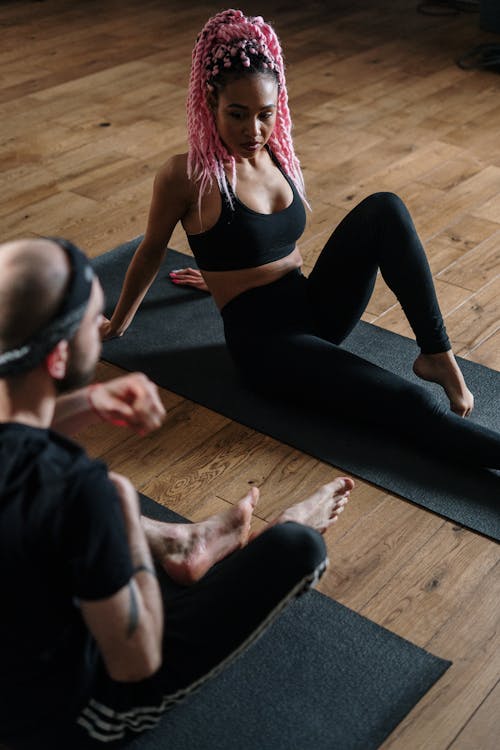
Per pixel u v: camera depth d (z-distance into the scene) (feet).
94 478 3.89
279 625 6.23
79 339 4.01
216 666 4.76
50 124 14.76
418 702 5.72
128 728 4.81
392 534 7.04
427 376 7.98
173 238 11.28
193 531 6.51
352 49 18.13
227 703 5.69
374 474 7.60
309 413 8.32
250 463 7.80
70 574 3.90
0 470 3.81
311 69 17.12
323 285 8.23
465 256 11.00
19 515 3.76
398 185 12.69
